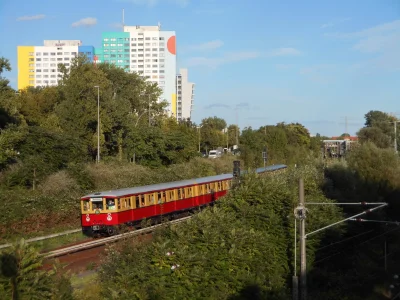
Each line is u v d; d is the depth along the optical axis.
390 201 44.09
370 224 35.25
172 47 178.25
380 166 46.75
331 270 26.59
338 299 22.42
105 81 56.84
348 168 44.22
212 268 18.72
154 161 57.22
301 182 19.64
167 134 61.84
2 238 29.11
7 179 35.41
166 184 37.56
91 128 54.62
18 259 13.18
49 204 33.09
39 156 39.25
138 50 177.88
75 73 58.16
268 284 20.12
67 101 54.03
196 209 40.09
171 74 178.00
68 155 43.69
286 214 25.59
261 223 24.53
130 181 43.56
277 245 23.78
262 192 26.70
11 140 37.50
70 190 36.31
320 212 28.42
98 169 43.09
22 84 176.00
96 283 17.38
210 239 19.94
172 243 19.31
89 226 30.88
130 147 56.28
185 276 17.83
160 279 17.33
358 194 39.44
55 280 14.03
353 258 29.17
